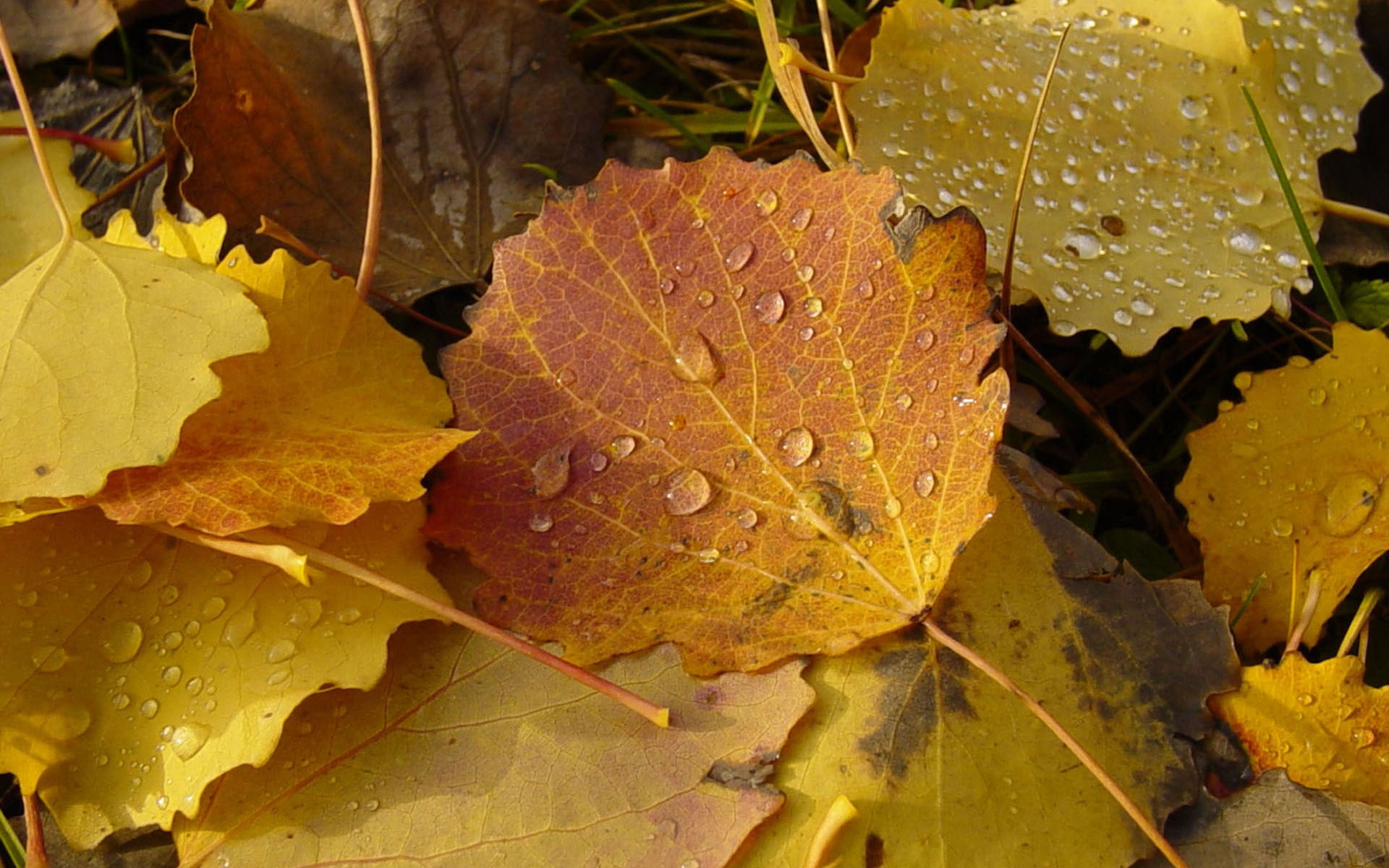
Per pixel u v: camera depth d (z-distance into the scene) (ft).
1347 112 0.97
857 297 0.87
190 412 0.84
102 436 0.83
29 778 0.84
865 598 0.86
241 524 0.83
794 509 0.87
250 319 0.85
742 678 0.86
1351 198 0.99
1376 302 0.97
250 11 0.96
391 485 0.85
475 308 0.89
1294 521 0.91
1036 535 0.88
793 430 0.87
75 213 0.95
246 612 0.85
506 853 0.84
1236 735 0.87
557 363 0.88
